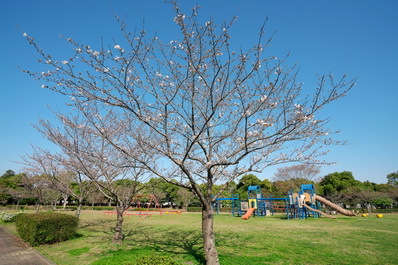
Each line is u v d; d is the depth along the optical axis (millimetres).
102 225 15969
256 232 12367
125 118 8133
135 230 13562
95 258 7211
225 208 37750
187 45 5238
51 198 24203
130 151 7652
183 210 40594
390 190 34875
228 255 7332
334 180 35562
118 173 10516
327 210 31859
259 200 27406
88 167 10578
